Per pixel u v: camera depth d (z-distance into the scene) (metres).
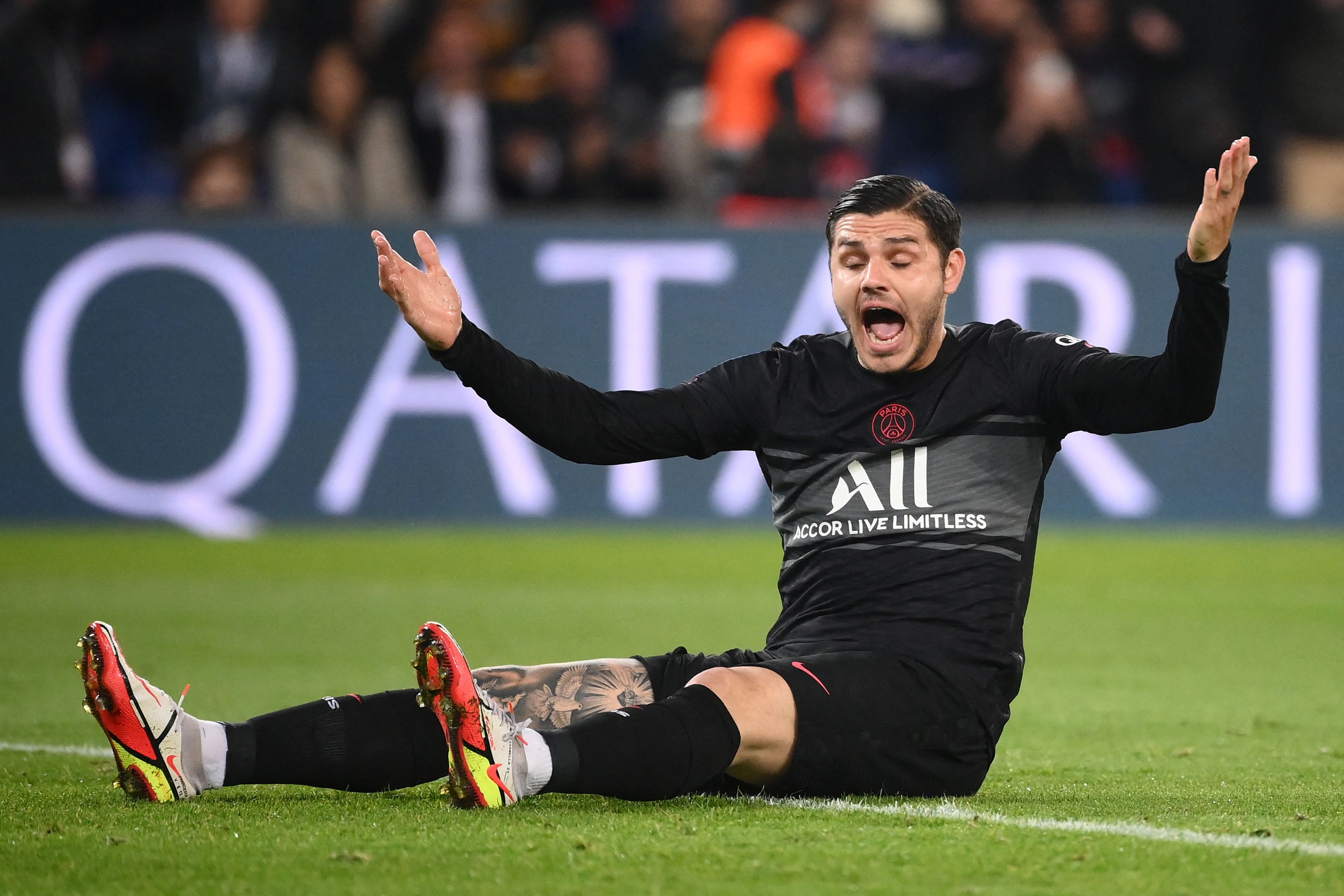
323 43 48.09
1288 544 40.66
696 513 42.53
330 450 41.94
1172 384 12.22
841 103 48.59
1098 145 49.72
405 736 12.74
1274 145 50.78
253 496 41.81
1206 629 27.81
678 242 42.38
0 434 41.16
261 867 10.59
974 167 47.75
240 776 12.48
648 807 12.49
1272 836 11.78
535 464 42.28
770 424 13.44
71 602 30.06
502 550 38.56
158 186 49.84
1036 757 16.42
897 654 12.71
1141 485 42.72
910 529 13.02
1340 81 49.97
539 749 11.85
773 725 12.23
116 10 50.97
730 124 47.56
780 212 46.72
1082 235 42.34
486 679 13.19
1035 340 13.20
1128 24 50.56
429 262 12.73
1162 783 14.72
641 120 49.94
